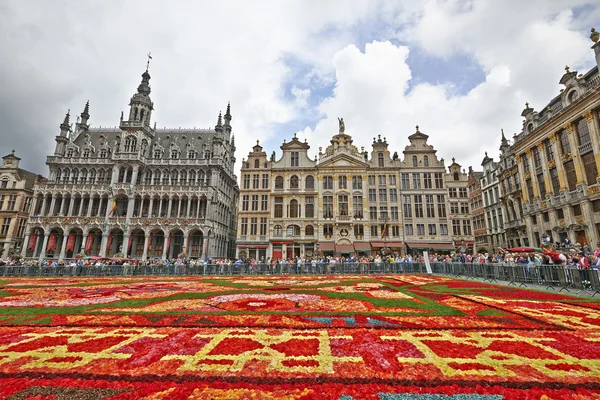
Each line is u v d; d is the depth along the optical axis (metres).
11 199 56.28
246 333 7.25
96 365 5.34
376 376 4.88
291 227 48.31
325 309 10.33
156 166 55.06
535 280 17.16
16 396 4.29
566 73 32.62
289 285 18.58
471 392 4.35
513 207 44.06
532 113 38.66
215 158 54.81
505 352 5.87
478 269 22.31
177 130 63.38
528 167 39.44
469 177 58.44
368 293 14.30
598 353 5.84
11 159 57.88
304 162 51.31
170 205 51.62
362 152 50.91
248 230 48.62
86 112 64.00
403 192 48.84
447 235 46.66
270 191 49.75
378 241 46.69
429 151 50.25
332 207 48.47
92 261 35.31
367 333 7.23
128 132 55.34
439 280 21.36
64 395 4.32
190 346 6.31
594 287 13.65
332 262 29.89
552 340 6.61
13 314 9.78
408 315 9.24
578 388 4.47
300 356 5.73
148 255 49.91
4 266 28.61
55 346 6.32
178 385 4.62
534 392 4.36
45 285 19.78
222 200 58.03
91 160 55.19
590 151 29.77
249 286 18.23
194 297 13.40
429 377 4.83
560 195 33.22
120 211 53.19
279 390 4.48
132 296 13.88
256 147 52.94
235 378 4.82
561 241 33.22
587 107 29.58
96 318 8.99
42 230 51.88
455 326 7.85
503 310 9.91
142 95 58.50
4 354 5.84
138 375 4.93
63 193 52.62
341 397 4.27
